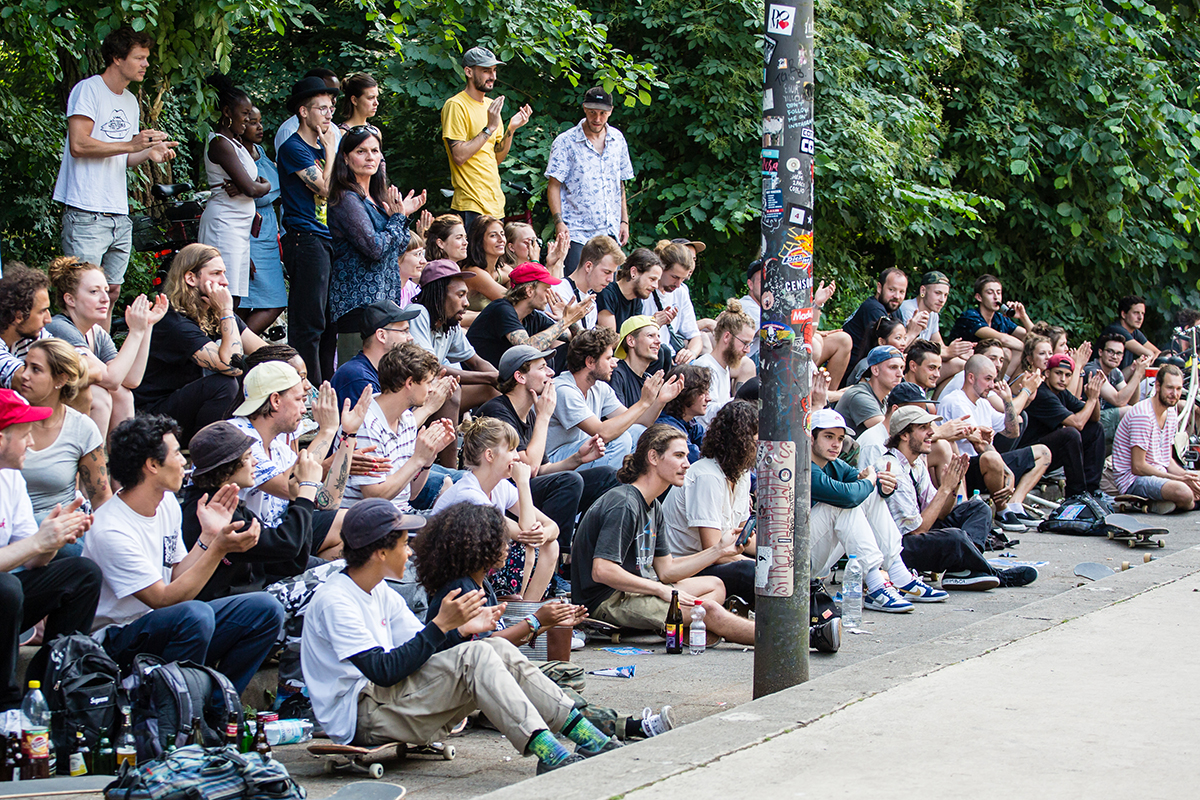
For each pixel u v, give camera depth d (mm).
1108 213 17969
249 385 6367
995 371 11680
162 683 4793
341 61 15477
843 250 16750
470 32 13141
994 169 17625
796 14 5535
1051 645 6379
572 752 5051
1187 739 4691
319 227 9031
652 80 13055
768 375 5605
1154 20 18938
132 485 5273
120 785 4219
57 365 5777
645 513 7418
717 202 14367
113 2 9523
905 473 9352
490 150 11664
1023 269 18688
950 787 4129
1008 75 17891
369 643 5008
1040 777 4234
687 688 6289
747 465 7836
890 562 8820
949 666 5926
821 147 14562
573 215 12156
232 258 9430
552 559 7359
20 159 12375
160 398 7891
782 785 4164
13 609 4785
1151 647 6320
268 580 5938
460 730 5723
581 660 6973
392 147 15008
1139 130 18000
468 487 6988
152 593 5203
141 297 7266
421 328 9258
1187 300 20219
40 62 11281
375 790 4477
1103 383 14242
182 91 14008
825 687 5520
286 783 4344
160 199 9844
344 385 7742
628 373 9742
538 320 10141
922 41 16344
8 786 4410
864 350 12617
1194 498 12898
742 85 14141
